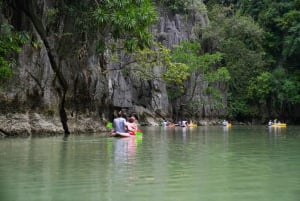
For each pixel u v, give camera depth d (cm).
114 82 3269
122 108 3375
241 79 5975
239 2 7162
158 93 4556
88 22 1877
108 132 2412
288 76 5884
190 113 5038
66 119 2223
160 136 2114
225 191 588
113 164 871
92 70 2469
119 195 557
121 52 3609
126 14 1622
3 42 1522
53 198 539
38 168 806
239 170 792
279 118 5881
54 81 2152
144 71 3838
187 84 5066
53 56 2131
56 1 2075
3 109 1864
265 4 6488
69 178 688
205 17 6025
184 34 5459
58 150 1190
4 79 1850
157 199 534
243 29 6097
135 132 2006
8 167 820
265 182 659
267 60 6150
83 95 2386
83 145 1384
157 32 5050
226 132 2767
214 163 902
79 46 2248
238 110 5881
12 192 576
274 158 1014
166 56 3512
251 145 1473
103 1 1692
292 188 611
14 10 1894
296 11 5953
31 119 1992
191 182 655
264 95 5772
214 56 5066
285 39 5956
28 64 1970
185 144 1500
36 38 1991
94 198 539
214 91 5247
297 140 1816
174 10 5500
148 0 1798
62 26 2178
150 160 951
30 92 1992
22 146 1323
